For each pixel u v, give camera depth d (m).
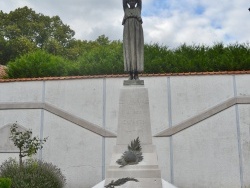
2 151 17.91
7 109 18.67
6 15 48.62
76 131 18.00
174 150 17.23
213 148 17.09
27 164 15.47
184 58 20.94
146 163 10.87
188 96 17.95
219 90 17.84
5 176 13.86
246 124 17.14
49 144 17.98
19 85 19.03
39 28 48.41
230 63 19.83
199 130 17.36
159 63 20.12
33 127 18.31
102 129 17.80
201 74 18.14
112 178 10.70
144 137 11.48
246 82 17.77
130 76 12.33
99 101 18.36
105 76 18.59
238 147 16.95
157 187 10.48
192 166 17.00
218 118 17.41
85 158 17.61
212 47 23.56
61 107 18.48
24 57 22.86
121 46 23.44
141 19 12.52
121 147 11.40
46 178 14.19
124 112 11.74
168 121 17.73
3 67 26.70
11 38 46.38
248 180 16.52
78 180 17.39
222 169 16.80
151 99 18.08
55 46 44.22
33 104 18.56
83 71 20.72
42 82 18.95
